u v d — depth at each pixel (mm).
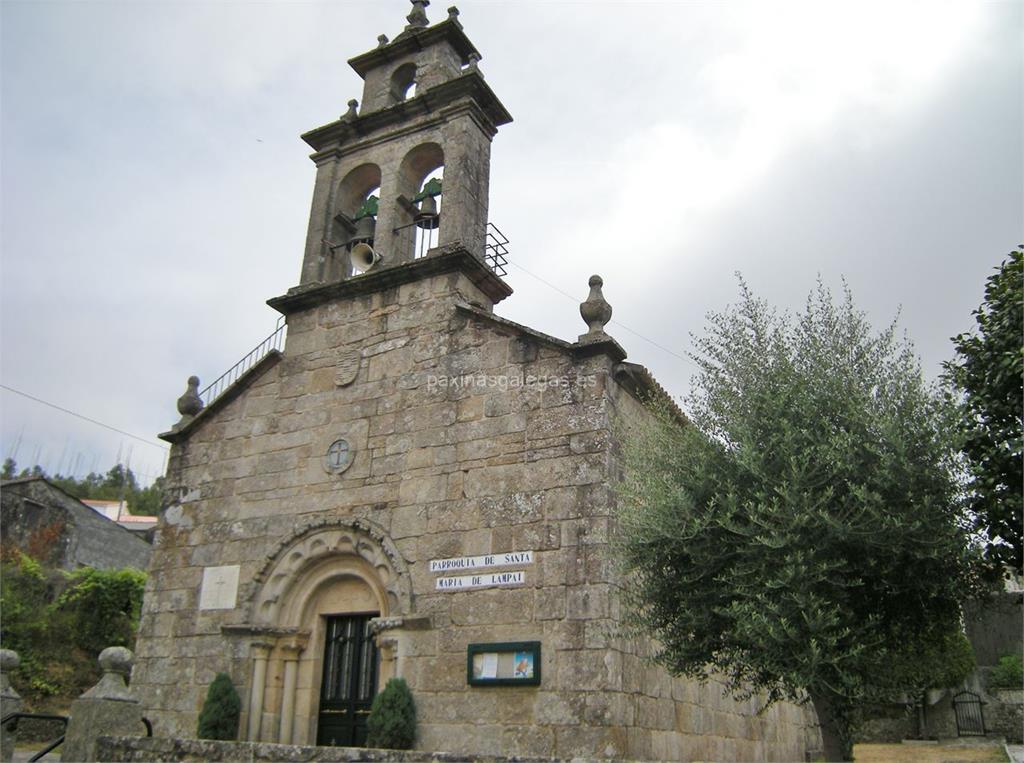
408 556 15062
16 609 27438
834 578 10430
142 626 17641
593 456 13945
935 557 10281
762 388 11805
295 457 17391
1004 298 10773
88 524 41375
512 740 12898
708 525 11094
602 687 12492
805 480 10680
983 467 10398
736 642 10992
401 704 13758
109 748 11133
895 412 11062
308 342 18359
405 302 17406
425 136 19297
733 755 16578
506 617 13703
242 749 10195
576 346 14695
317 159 20562
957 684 32312
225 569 17172
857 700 11039
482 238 18281
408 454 15953
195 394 19594
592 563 13273
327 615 16266
